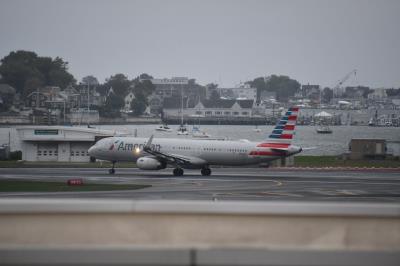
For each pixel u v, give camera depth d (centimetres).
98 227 6175
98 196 19575
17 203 6109
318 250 5584
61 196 19538
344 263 5591
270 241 6150
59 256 5494
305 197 19688
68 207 6128
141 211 6138
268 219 6162
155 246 5869
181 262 5484
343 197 19825
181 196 19662
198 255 5497
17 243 6153
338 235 6144
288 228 6162
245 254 5531
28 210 6116
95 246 5934
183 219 6184
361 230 6147
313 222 6162
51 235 6169
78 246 5959
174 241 6172
